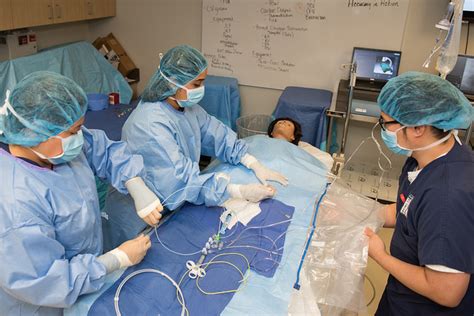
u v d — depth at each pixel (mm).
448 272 1027
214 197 1598
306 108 2871
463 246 1010
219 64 3555
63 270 1079
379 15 3008
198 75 1663
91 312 1138
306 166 2037
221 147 1958
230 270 1306
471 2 2645
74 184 1241
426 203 1084
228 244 1432
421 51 3016
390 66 2949
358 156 3473
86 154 1449
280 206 1667
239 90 3592
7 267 1013
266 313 1156
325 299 1257
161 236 1456
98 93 3193
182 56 1629
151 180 1634
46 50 3061
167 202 1619
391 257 1255
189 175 1599
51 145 1147
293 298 1215
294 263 1351
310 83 3369
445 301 1057
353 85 2555
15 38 2783
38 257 1053
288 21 3225
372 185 3084
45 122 1096
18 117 1086
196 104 1925
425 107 1082
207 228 1522
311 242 1454
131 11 3652
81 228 1235
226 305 1173
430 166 1129
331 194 1779
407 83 1135
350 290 1287
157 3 3551
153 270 1283
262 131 3334
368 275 2383
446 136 1112
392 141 1209
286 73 3398
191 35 3576
